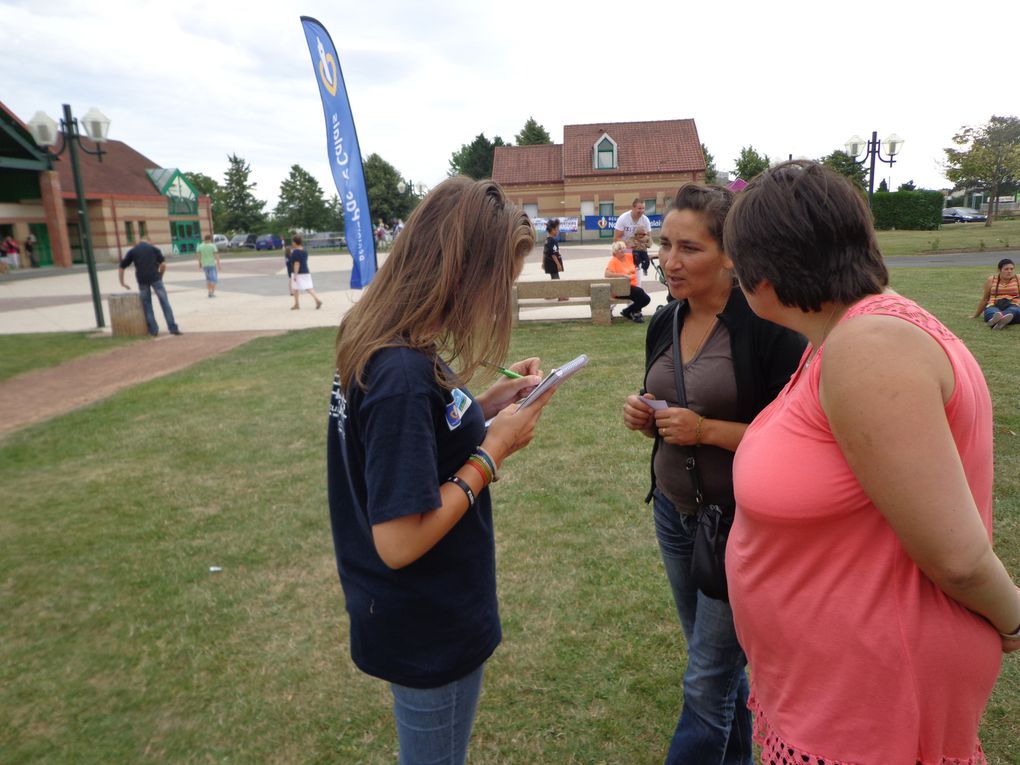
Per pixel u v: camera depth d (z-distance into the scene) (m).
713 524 1.91
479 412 1.51
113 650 3.03
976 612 1.16
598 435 5.52
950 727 1.20
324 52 7.54
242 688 2.78
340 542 1.54
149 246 11.88
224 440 5.87
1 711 2.67
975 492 1.14
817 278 1.18
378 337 1.37
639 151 46.34
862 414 1.07
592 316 10.73
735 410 1.91
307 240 54.53
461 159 71.31
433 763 1.55
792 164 1.26
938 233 36.00
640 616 3.13
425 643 1.47
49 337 12.10
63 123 12.40
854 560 1.19
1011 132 41.81
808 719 1.28
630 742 2.43
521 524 4.04
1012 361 7.12
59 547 3.99
